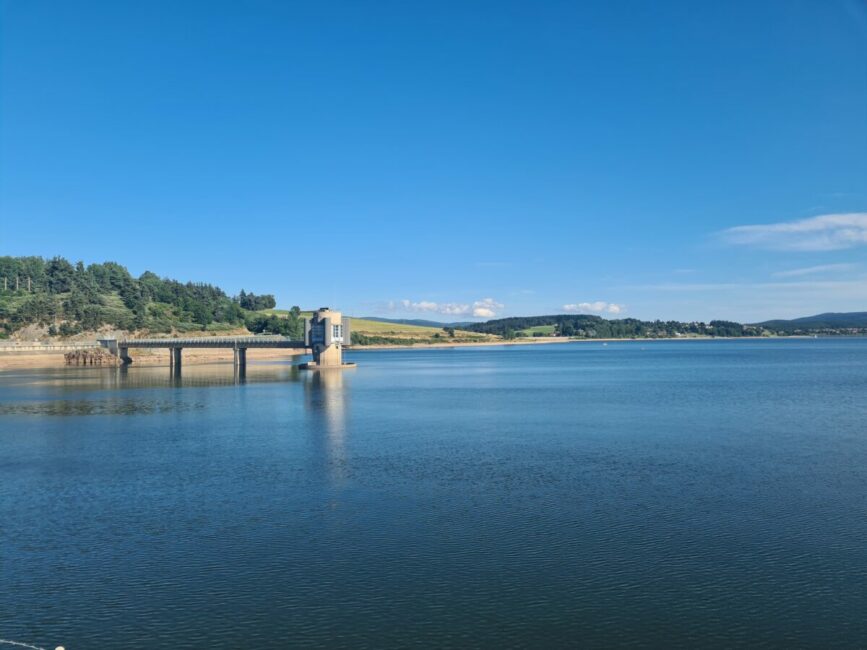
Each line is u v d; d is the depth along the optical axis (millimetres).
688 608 29203
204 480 51562
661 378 161625
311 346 193750
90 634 27703
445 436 71500
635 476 51500
